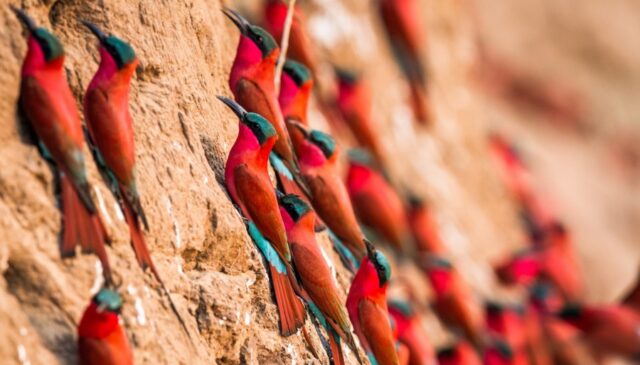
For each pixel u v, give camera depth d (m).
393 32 28.23
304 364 12.18
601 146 47.88
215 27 14.58
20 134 9.71
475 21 45.50
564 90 47.47
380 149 22.72
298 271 12.24
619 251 42.06
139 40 11.90
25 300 9.28
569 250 31.73
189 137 12.11
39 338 9.12
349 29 25.97
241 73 13.30
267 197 11.99
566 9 48.91
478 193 31.83
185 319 10.81
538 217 34.78
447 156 30.31
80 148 9.76
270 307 12.05
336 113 22.47
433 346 21.00
